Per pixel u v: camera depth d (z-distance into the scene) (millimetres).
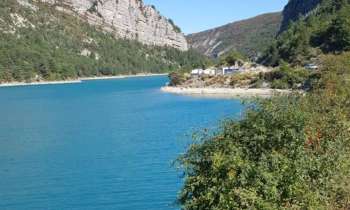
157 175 66188
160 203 54250
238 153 26562
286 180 25625
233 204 24750
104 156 81312
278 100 31125
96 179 65688
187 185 27750
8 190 61656
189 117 131250
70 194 59219
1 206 55500
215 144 28016
